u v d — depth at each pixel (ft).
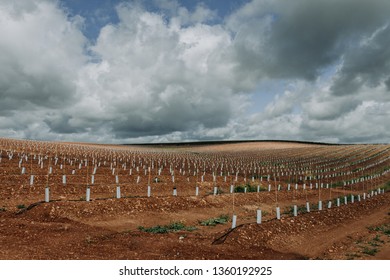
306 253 41.42
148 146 426.92
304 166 198.70
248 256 37.99
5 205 54.39
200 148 398.83
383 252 43.70
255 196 85.66
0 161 99.35
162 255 36.24
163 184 90.74
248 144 441.68
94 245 38.37
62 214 50.44
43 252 34.40
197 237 45.01
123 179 94.22
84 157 147.02
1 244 35.53
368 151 268.21
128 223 51.72
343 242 47.60
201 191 93.30
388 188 137.18
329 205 75.56
